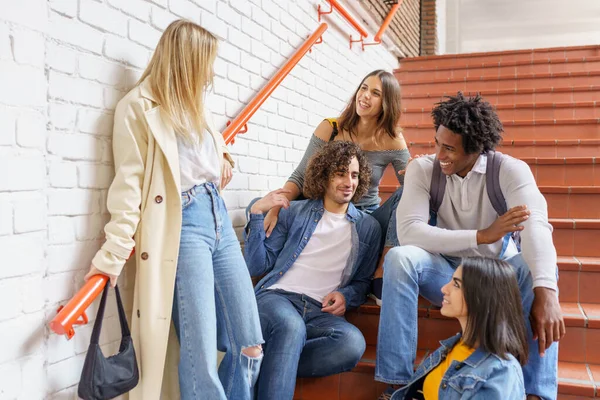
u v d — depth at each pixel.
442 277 2.01
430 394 1.68
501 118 4.27
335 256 2.25
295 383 1.98
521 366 1.69
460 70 5.06
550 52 5.02
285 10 2.96
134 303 1.65
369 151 2.67
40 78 1.41
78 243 1.56
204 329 1.67
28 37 1.37
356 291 2.25
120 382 1.47
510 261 1.88
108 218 1.67
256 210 2.22
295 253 2.23
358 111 2.60
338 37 3.79
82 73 1.57
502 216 1.86
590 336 2.09
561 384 1.88
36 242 1.40
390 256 1.95
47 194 1.45
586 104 4.09
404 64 5.43
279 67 2.90
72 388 1.54
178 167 1.66
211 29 2.27
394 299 1.90
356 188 2.34
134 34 1.80
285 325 1.97
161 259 1.64
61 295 1.50
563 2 9.61
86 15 1.58
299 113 3.19
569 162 3.14
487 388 1.50
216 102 2.33
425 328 2.25
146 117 1.62
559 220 2.61
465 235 1.92
